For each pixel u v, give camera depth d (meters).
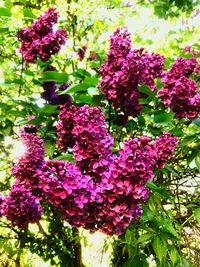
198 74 0.59
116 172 0.29
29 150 0.35
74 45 0.66
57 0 0.65
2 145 0.55
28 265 0.87
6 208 0.41
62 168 0.30
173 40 0.87
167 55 0.83
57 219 0.76
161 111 0.48
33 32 0.50
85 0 0.65
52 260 0.81
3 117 0.47
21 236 0.74
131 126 0.48
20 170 0.35
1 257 0.78
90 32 0.63
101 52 0.65
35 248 0.79
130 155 0.29
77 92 0.47
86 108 0.34
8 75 0.71
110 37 0.40
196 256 0.51
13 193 0.41
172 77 0.47
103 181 0.30
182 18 0.97
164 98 0.47
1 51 0.72
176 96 0.45
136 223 0.42
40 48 0.49
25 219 0.42
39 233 0.82
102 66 0.39
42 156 0.35
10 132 0.47
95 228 0.31
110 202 0.29
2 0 0.68
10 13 0.51
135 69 0.37
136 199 0.29
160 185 0.52
